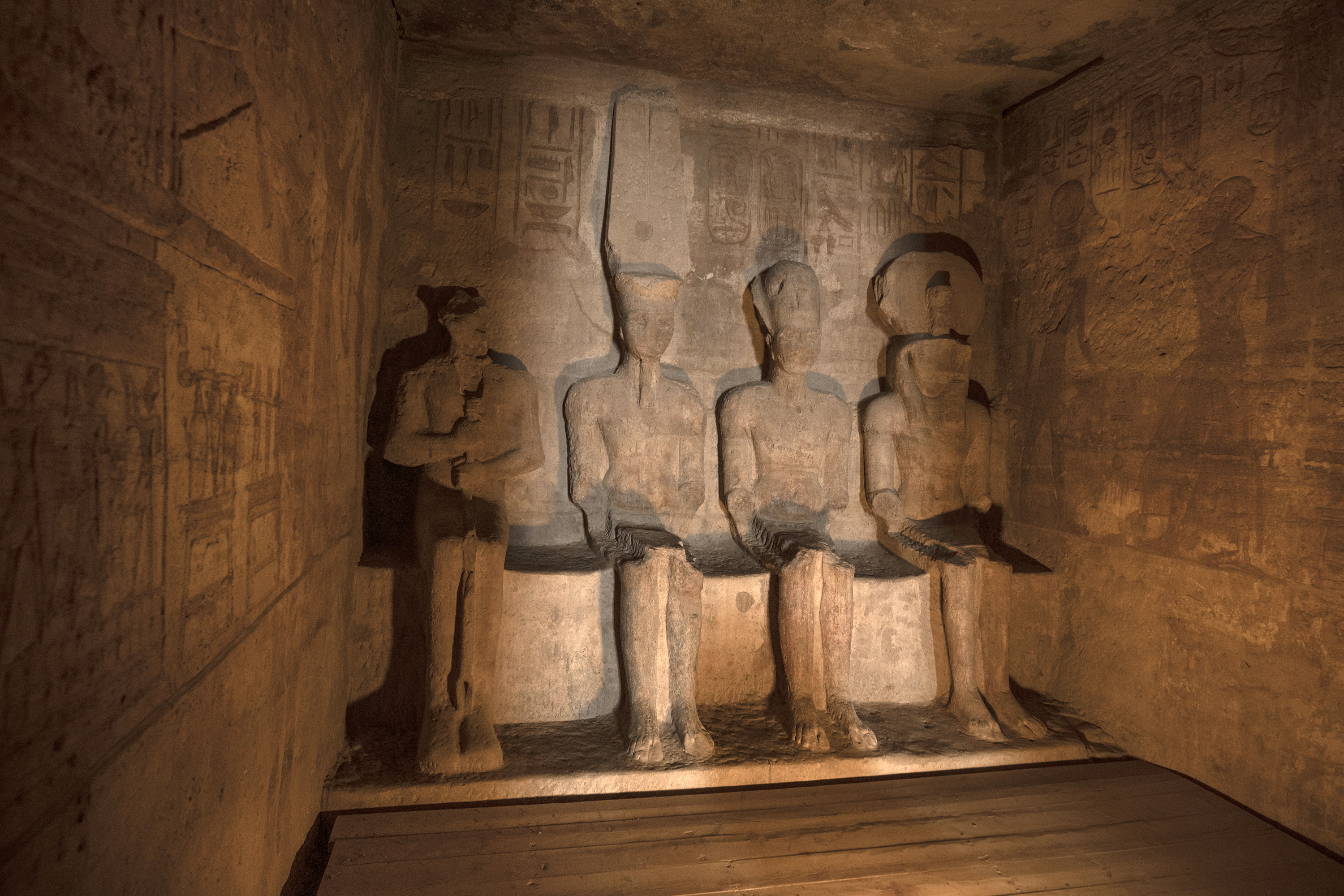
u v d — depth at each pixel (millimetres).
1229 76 3127
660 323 3645
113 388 1062
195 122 1327
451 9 3504
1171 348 3332
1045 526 4039
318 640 2498
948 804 2867
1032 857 2549
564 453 3930
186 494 1319
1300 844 2645
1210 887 2416
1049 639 3893
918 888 2369
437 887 2266
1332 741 2621
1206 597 3102
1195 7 3289
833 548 3785
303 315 2125
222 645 1511
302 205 2059
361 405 3266
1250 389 2967
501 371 3506
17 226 847
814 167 4309
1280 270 2871
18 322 849
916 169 4449
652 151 3896
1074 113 3959
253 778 1739
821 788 2959
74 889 948
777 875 2408
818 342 3807
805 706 3307
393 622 3215
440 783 2758
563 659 3338
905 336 4105
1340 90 2684
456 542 2996
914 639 3705
